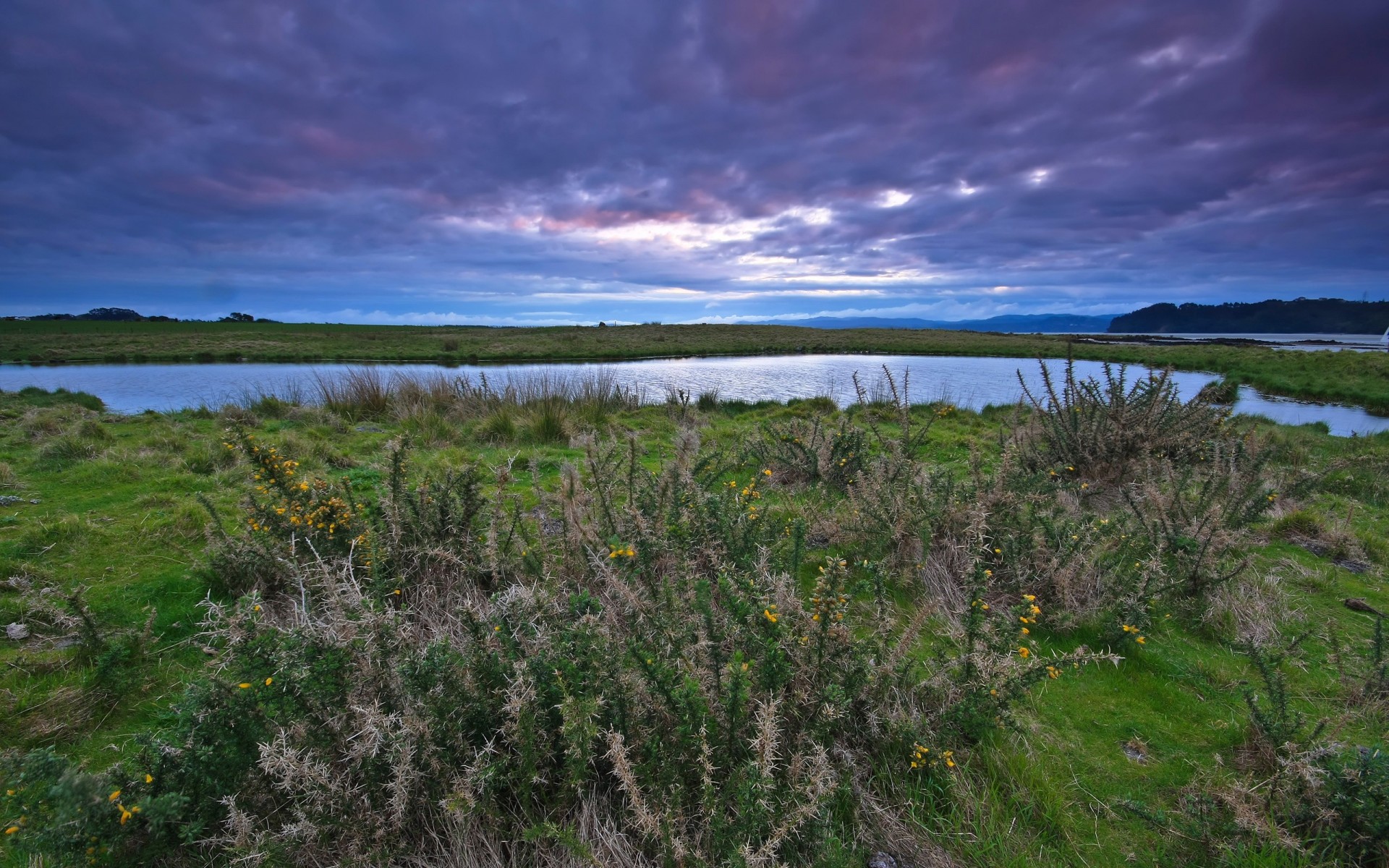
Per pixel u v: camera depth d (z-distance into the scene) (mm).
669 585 2691
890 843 1968
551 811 1894
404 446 3709
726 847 1722
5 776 1649
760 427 7266
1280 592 3652
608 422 9484
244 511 3842
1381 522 5062
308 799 1793
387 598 2953
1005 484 4137
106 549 3934
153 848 1719
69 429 7582
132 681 2646
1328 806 1962
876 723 2258
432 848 1886
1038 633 3275
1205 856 1960
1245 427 9055
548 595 2684
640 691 2094
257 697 1940
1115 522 4176
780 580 2568
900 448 5066
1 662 2750
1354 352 32688
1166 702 2721
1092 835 2055
